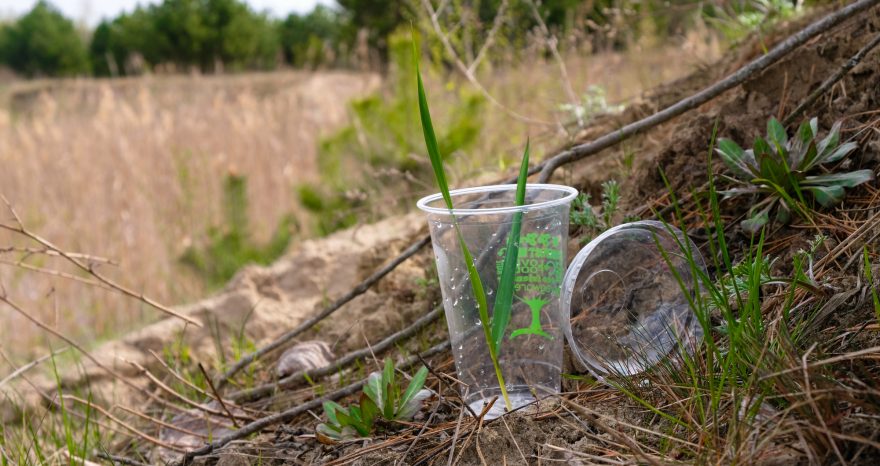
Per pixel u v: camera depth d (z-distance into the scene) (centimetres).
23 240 211
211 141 264
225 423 87
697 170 84
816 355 62
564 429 66
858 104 80
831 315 67
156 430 93
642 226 70
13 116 438
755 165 77
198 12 736
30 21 834
